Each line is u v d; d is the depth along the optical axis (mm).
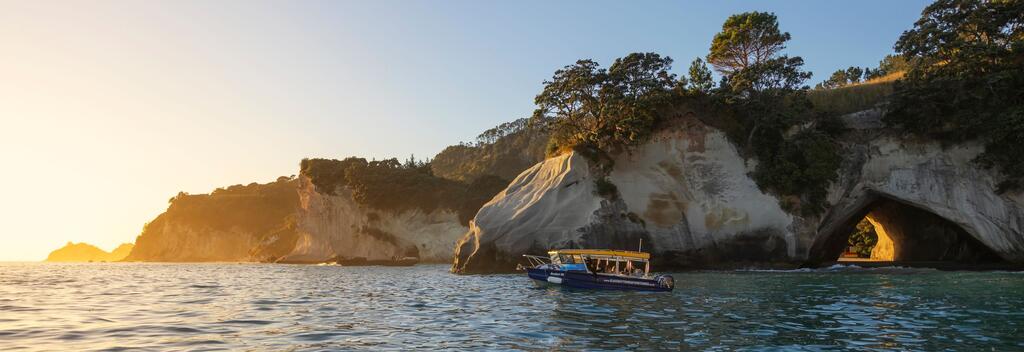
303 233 123312
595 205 54031
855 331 18062
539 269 36094
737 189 54344
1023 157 47562
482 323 20391
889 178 52719
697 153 55656
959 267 49875
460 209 101500
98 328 19484
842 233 58781
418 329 19109
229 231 168750
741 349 15609
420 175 109312
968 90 49375
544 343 16562
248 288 38594
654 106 55531
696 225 53969
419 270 68688
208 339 17297
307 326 19922
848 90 59469
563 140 60875
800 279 38844
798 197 53125
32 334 18250
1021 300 25156
